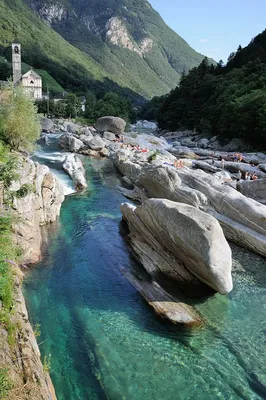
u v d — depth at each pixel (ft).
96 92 526.57
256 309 44.96
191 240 44.78
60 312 42.16
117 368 34.17
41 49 611.88
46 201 67.10
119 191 96.84
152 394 31.37
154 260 53.72
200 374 33.96
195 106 306.55
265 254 60.54
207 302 45.85
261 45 350.84
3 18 644.27
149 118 499.92
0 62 447.83
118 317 42.09
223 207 68.39
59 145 167.22
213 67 377.30
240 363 35.65
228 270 43.78
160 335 39.32
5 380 23.59
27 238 52.47
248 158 160.86
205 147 228.84
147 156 137.39
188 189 72.95
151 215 53.72
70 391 31.07
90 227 68.54
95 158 148.77
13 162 57.88
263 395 31.81
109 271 52.39
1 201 50.78
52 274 50.42
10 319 31.55
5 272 37.58
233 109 213.87
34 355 29.25
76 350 36.09
